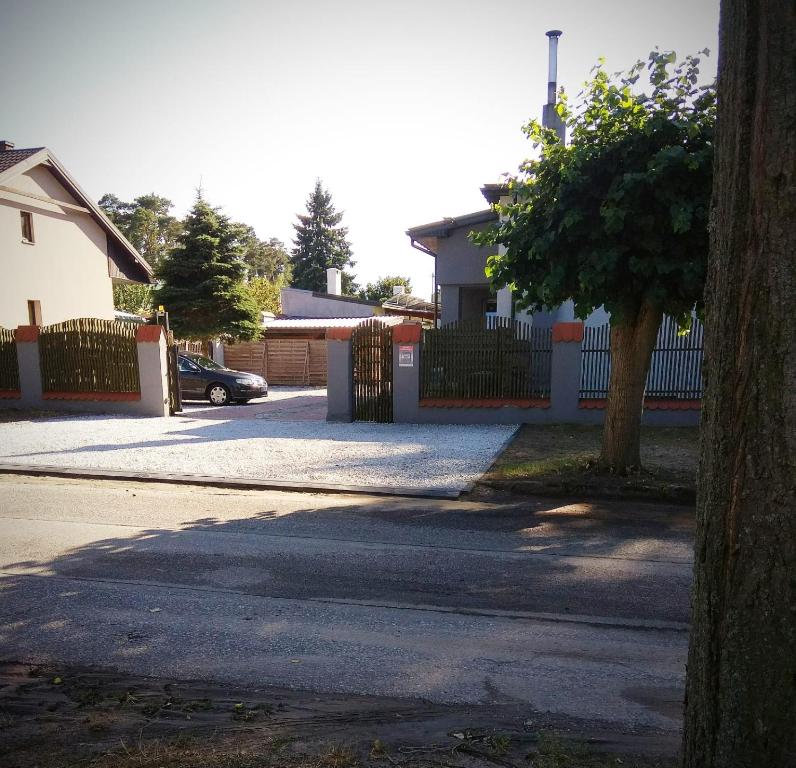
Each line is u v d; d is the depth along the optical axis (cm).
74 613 421
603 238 663
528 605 436
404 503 726
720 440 158
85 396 1562
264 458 972
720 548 159
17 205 2012
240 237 2912
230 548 563
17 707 303
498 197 1634
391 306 3659
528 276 746
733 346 154
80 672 341
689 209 609
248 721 288
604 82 701
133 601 443
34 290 2091
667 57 655
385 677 335
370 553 550
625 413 795
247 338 2778
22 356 1585
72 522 650
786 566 147
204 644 375
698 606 170
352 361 1373
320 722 287
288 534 607
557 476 799
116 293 4391
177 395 1605
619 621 410
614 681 331
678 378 1246
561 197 671
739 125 152
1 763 251
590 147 664
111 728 281
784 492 146
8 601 442
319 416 1558
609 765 244
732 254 154
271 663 352
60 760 252
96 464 936
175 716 293
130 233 6438
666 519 656
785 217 143
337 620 412
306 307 3556
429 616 418
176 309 2753
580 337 1257
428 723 286
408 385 1339
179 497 762
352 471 874
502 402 1297
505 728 282
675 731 281
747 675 155
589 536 598
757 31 147
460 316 1836
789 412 145
